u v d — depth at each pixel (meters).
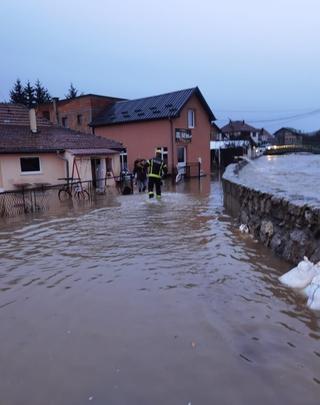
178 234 6.87
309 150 63.47
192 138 27.59
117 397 2.40
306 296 3.84
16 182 17.53
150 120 26.25
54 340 3.17
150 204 11.33
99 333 3.26
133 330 3.29
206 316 3.49
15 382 2.61
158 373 2.64
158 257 5.44
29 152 17.69
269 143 82.88
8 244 6.69
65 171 19.34
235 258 5.25
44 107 35.31
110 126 28.64
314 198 5.19
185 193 14.94
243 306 3.69
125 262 5.26
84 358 2.88
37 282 4.61
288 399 2.33
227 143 44.28
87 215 9.71
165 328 3.30
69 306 3.86
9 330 3.39
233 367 2.68
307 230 4.51
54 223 8.71
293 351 2.86
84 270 5.00
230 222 7.91
